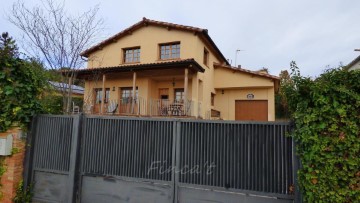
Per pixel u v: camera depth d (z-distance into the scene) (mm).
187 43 12805
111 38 14383
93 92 13883
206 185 3115
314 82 2543
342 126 2377
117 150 3594
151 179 3365
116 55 14445
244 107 14688
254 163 2953
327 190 2383
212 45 14273
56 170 3799
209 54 14477
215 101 15289
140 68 11320
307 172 2525
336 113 2393
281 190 2809
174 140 3318
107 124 3705
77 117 3807
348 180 2330
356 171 2307
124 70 11680
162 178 3322
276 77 13375
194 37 12695
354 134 2326
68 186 3688
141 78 13305
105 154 3648
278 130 2893
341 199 2318
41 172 3922
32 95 4086
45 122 4012
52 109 4934
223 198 3037
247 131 3031
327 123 2414
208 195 3104
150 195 3354
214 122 3172
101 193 3594
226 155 3084
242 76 14414
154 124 3451
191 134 3262
